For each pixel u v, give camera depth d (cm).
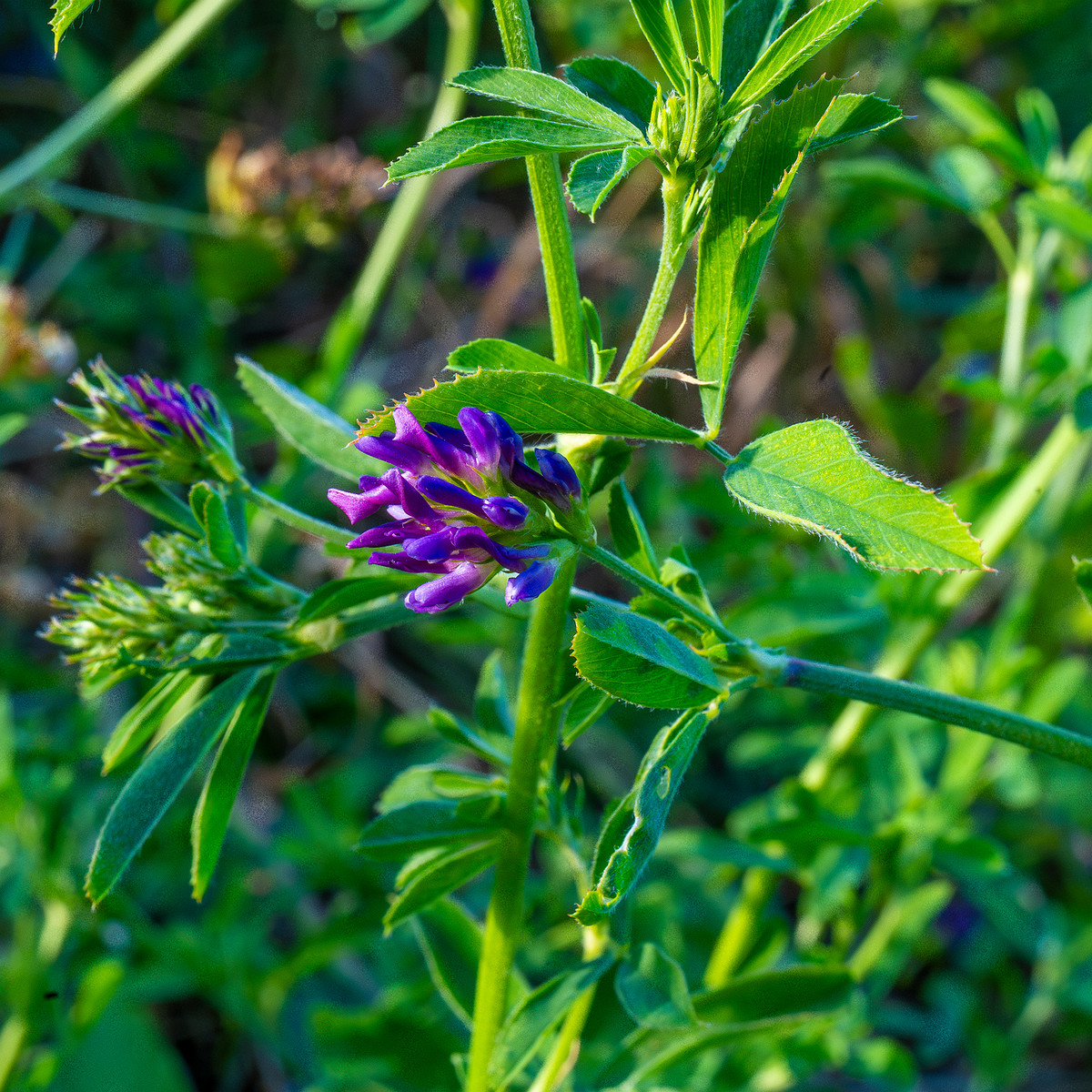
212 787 38
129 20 88
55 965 50
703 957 56
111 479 39
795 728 65
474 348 37
